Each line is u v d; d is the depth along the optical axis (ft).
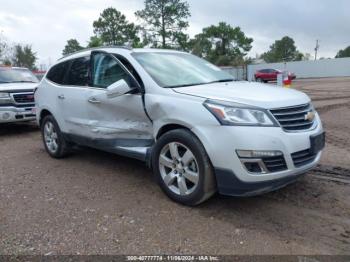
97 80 17.51
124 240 11.52
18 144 26.68
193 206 13.80
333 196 14.61
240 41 273.54
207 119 12.59
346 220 12.61
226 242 11.30
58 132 20.61
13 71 36.06
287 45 355.56
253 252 10.71
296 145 12.53
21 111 30.17
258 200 14.37
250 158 11.91
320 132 13.75
